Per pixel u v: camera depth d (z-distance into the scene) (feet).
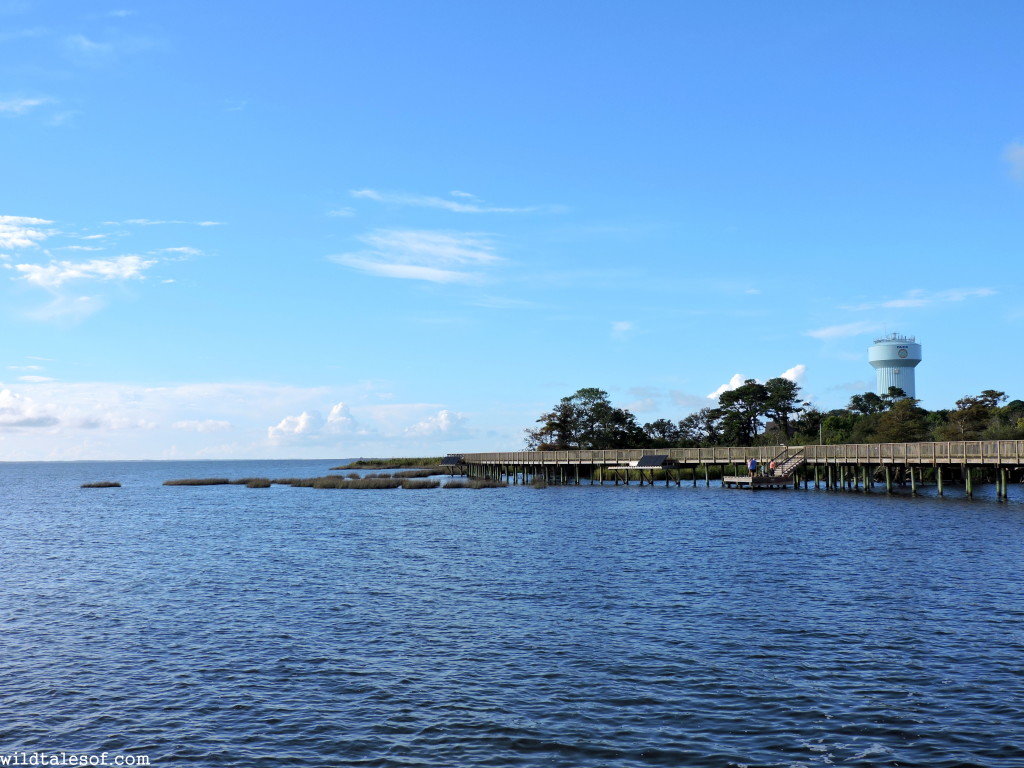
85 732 51.96
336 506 234.38
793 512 184.85
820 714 52.42
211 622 80.38
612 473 342.03
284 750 48.57
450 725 51.75
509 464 341.00
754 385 415.23
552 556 121.90
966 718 51.24
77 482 510.99
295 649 69.67
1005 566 104.12
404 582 101.14
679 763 45.70
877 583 94.38
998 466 193.26
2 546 146.92
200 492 323.16
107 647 71.46
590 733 50.06
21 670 64.80
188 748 49.16
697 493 255.09
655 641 70.23
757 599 86.84
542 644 69.97
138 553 133.80
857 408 398.42
